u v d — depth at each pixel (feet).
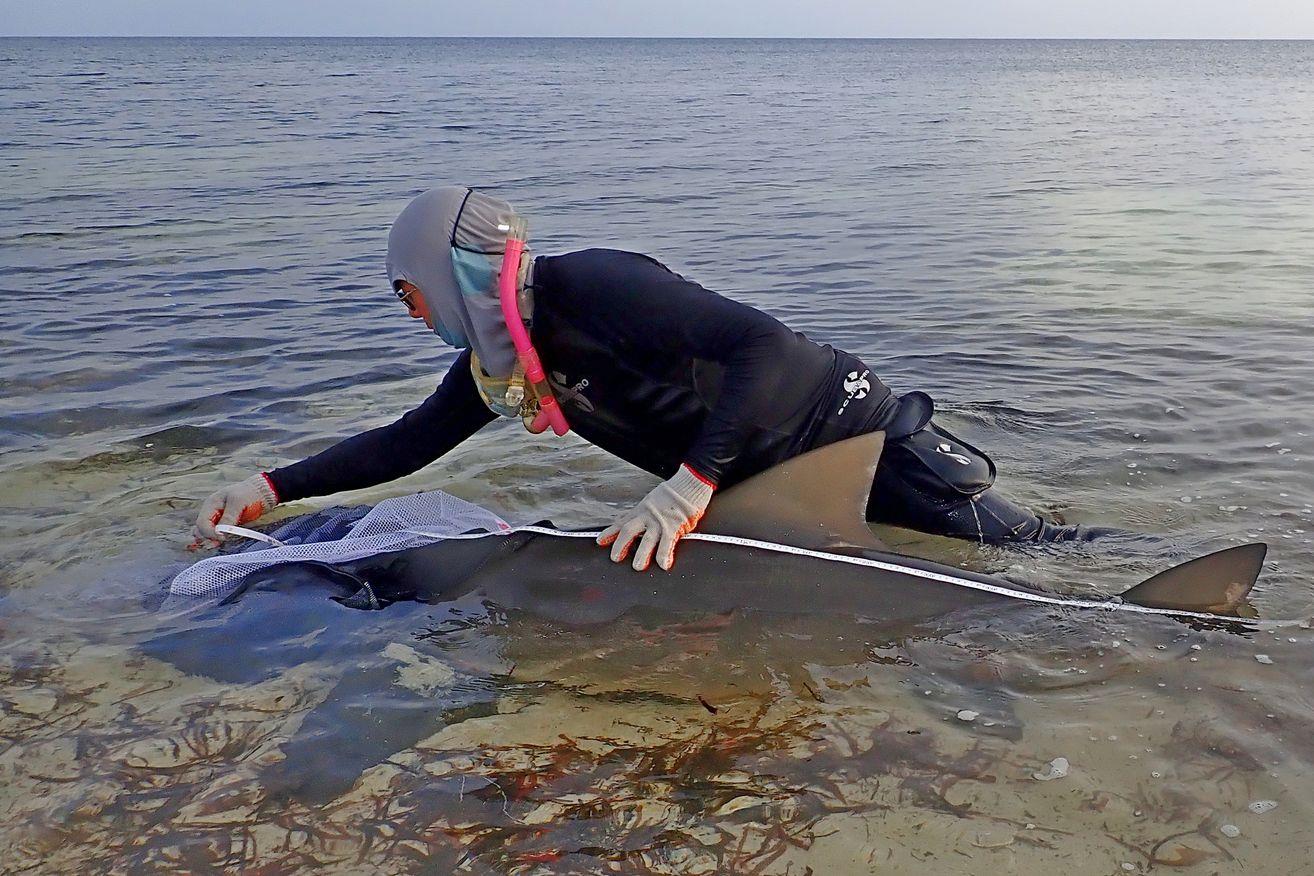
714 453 10.09
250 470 14.83
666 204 42.06
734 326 10.16
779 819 7.69
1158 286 26.35
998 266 29.40
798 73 242.99
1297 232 33.83
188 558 11.98
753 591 10.08
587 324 10.25
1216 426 15.93
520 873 7.23
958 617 10.09
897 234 35.06
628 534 10.23
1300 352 19.89
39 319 23.32
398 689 9.48
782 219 38.34
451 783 8.21
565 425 10.95
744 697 9.23
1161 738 8.45
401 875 7.25
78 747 8.72
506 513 13.35
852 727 8.77
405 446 12.21
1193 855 7.15
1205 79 209.15
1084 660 9.56
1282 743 8.32
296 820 7.82
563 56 467.93
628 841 7.51
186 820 7.84
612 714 9.08
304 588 11.07
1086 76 228.84
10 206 39.19
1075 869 7.07
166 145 61.98
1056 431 15.97
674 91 150.41
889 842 7.40
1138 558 11.57
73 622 10.74
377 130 76.18
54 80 157.89
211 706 9.29
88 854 7.50
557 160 57.98
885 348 21.12
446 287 9.96
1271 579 10.91
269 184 46.32
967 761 8.27
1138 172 51.62
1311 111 104.58
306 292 26.40
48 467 14.92
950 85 177.68
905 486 11.65
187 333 22.30
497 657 9.91
